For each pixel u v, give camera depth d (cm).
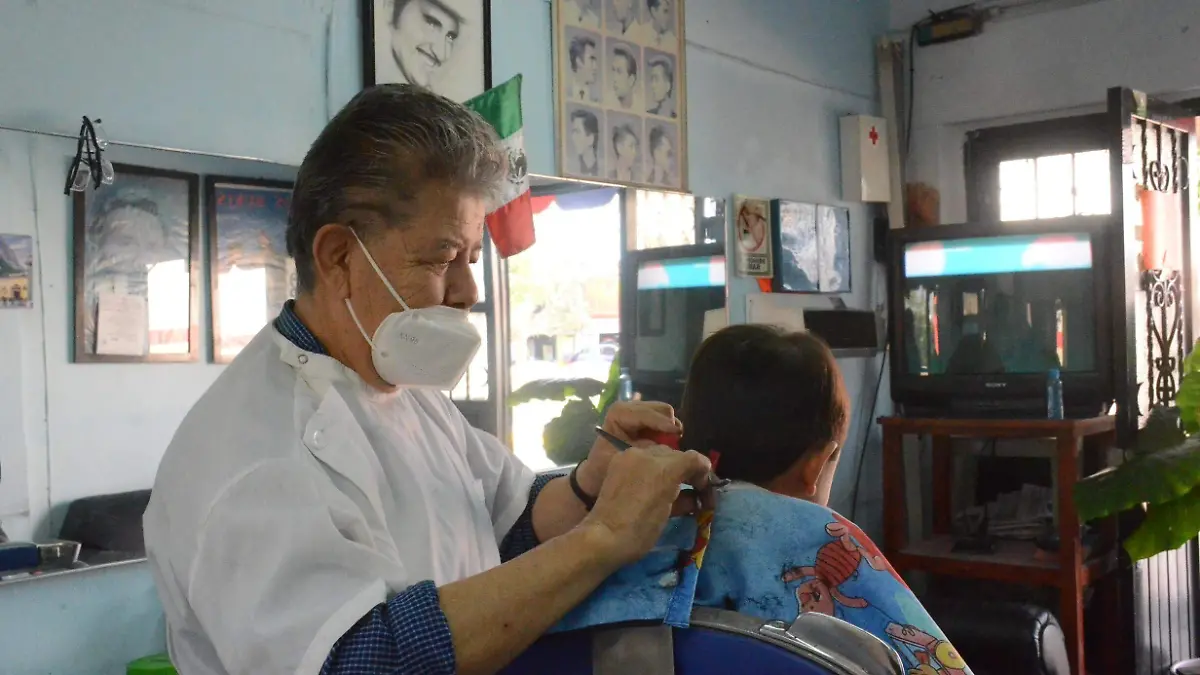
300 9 205
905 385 325
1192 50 321
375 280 99
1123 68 335
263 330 109
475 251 106
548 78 256
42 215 166
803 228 336
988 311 313
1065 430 282
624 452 85
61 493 166
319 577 86
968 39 367
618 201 269
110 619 170
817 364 111
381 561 90
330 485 94
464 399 228
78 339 168
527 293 240
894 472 315
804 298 338
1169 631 325
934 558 305
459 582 81
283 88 202
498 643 77
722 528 87
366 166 96
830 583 84
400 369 100
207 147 189
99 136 174
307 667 80
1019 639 265
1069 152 359
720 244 303
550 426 245
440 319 100
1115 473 269
